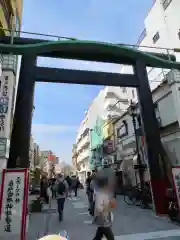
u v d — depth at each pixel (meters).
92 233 6.61
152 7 22.59
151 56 10.59
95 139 34.41
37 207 11.07
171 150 12.71
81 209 11.80
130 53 10.39
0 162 7.03
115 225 7.67
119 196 18.47
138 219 8.57
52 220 8.77
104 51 10.20
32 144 36.50
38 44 9.34
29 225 7.92
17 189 5.82
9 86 8.02
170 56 11.75
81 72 10.40
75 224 7.96
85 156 47.19
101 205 4.66
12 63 8.37
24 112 9.09
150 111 10.67
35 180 36.41
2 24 10.60
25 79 9.59
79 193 23.83
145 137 10.45
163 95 13.39
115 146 23.62
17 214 5.59
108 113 31.20
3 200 5.70
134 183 17.98
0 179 6.50
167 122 12.99
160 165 9.94
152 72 21.12
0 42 10.17
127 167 19.58
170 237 5.97
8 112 7.67
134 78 11.06
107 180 4.83
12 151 8.54
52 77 9.91
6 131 7.43
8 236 5.38
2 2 10.51
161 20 20.84
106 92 33.69
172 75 10.31
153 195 9.76
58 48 9.63
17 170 6.02
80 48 9.84
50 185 15.29
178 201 7.93
